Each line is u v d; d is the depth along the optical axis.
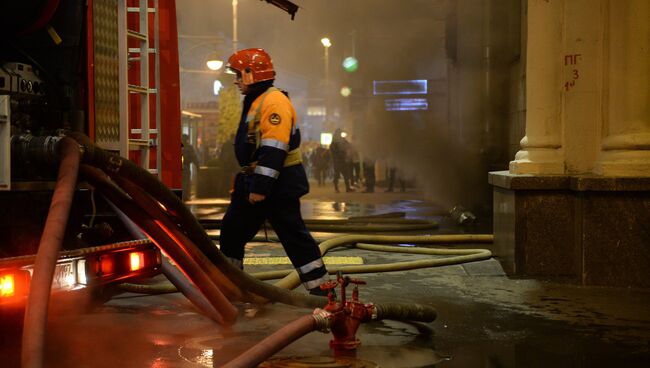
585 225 6.35
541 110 6.84
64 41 5.33
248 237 5.51
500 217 7.35
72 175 3.80
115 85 5.54
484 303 5.59
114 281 4.30
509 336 4.53
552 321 4.97
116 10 5.57
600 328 4.76
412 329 4.68
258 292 5.01
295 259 5.35
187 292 4.91
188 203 18.39
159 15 6.34
